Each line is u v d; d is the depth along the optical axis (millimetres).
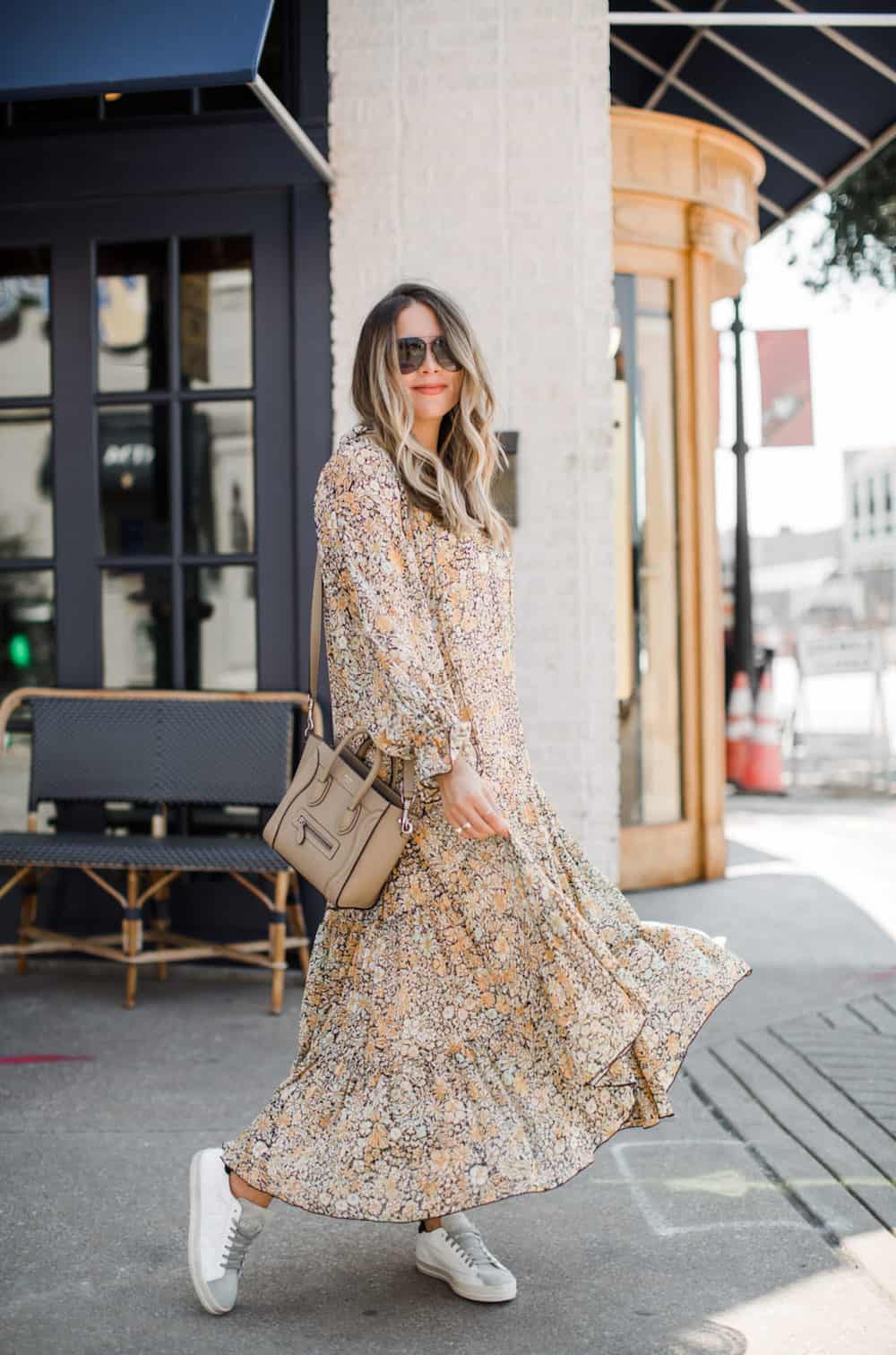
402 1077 2328
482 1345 2318
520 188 4688
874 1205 2873
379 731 2297
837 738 15086
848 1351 2285
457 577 2363
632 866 6426
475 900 2355
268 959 4566
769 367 9172
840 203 12719
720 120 6957
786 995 4625
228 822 5000
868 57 5797
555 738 4766
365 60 4723
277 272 4820
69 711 4875
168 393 4918
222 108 4867
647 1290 2529
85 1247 2725
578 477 4715
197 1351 2297
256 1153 2369
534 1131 2320
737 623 11602
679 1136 3336
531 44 4672
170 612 4957
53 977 4914
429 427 2475
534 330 4703
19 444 5055
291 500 4844
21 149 4891
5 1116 3479
